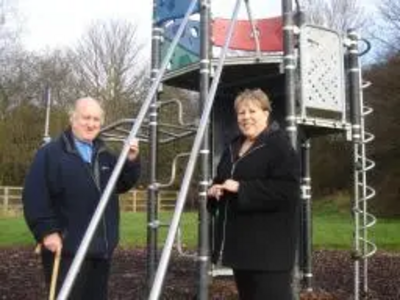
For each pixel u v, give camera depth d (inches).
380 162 1374.3
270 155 154.7
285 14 245.0
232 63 266.7
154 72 285.9
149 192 276.5
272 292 152.0
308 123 267.4
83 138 175.2
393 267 470.0
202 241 217.5
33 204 167.9
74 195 170.4
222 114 335.6
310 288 309.1
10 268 445.7
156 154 277.0
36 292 340.8
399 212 1355.8
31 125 1529.3
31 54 1662.2
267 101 161.2
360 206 374.6
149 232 274.8
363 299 308.0
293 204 153.7
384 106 1353.3
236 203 154.0
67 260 169.3
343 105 280.4
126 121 288.0
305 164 310.8
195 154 150.7
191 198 1061.8
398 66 1347.2
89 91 1710.1
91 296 172.6
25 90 1616.6
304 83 265.6
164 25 287.1
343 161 1558.8
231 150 164.4
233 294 290.2
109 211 175.0
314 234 779.4
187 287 331.9
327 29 276.5
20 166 1503.4
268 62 264.8
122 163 151.9
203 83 235.5
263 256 151.3
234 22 215.0
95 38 1752.0
